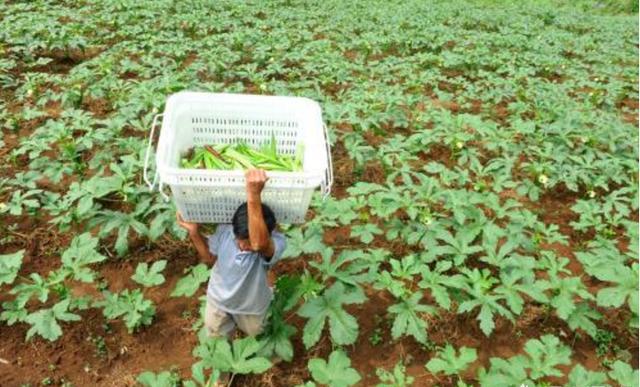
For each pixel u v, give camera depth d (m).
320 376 3.61
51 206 4.98
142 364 4.04
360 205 5.31
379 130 7.33
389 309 4.15
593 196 6.30
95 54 9.94
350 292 4.38
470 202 5.30
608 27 15.73
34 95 7.77
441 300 4.20
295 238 4.61
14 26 9.82
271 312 4.14
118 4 12.06
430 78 9.09
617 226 5.95
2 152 6.48
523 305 4.76
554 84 9.56
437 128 7.00
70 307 4.21
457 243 4.77
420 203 5.32
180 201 3.26
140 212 4.90
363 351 4.27
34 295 4.45
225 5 13.34
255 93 8.57
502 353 4.36
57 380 3.87
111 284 4.68
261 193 3.24
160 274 4.43
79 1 12.45
